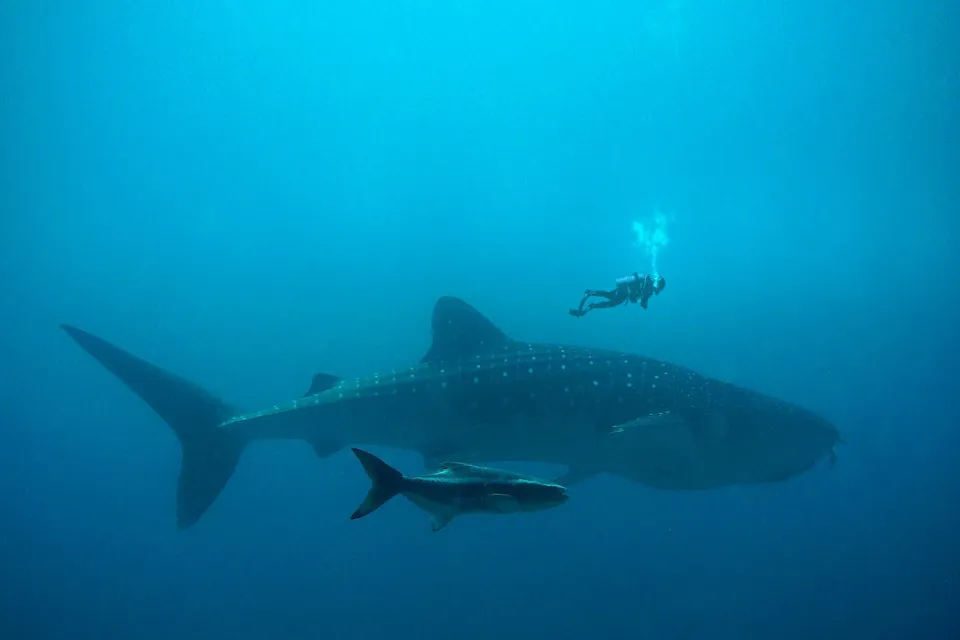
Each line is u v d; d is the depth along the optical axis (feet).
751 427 26.94
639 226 130.62
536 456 27.61
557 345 27.73
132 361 27.91
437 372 26.66
